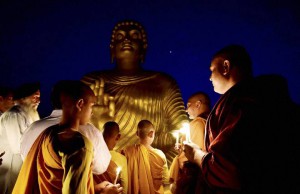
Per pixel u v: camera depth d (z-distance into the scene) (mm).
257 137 1990
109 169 2908
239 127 2006
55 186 1934
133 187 3512
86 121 2227
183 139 3354
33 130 2523
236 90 2207
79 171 1854
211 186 2141
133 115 5109
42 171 1973
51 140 1977
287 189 1972
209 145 2309
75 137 1953
